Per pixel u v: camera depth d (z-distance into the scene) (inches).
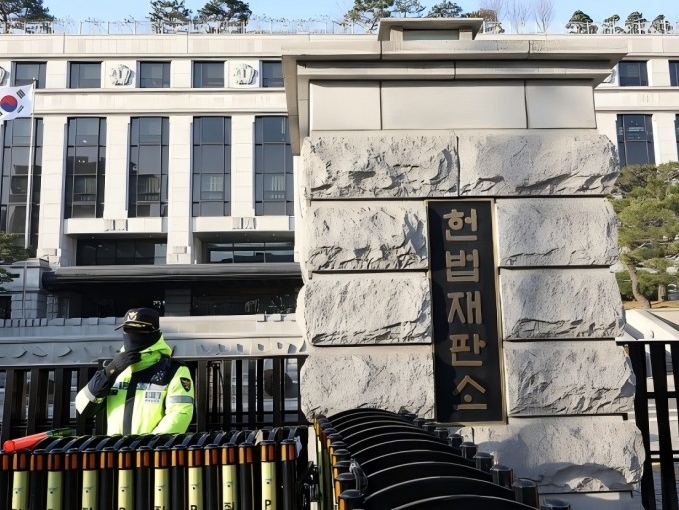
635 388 199.8
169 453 126.8
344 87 205.9
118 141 1619.1
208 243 1717.5
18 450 128.6
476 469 103.3
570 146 201.2
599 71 205.3
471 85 207.2
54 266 1550.2
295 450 128.6
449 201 199.2
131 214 1608.0
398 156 198.5
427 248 195.3
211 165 1633.9
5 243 1427.2
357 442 126.6
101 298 1636.3
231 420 237.9
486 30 1738.4
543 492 185.6
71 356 1043.3
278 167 1644.9
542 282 194.7
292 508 126.8
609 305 194.1
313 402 187.0
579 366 191.5
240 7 2246.6
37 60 1646.2
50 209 1581.0
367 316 190.7
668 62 1743.4
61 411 202.2
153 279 1535.4
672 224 1306.6
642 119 1706.4
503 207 197.6
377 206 198.1
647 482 211.2
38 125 1632.6
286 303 1640.0
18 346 1041.5
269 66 1689.2
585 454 186.9
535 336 193.0
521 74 204.5
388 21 212.1
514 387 189.6
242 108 1641.2
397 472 100.1
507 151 200.1
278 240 1711.4
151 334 159.3
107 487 125.7
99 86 1656.0
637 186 1509.6
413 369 189.3
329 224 193.9
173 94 1632.6
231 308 1640.0
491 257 196.7
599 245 196.1
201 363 205.5
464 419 189.2
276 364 210.7
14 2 2209.6
